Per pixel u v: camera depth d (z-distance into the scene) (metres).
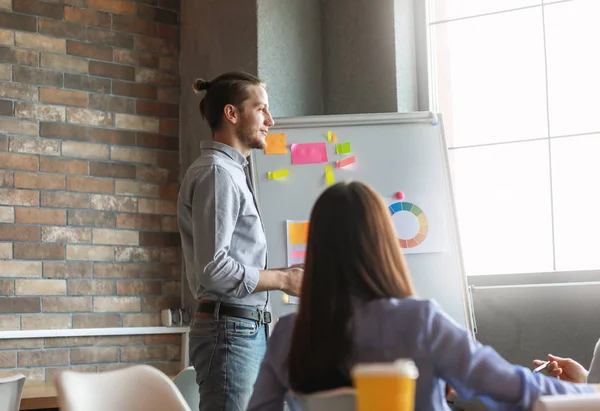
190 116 4.58
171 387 2.04
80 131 4.34
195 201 2.68
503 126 4.23
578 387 1.52
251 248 2.77
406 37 4.37
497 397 1.48
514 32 4.23
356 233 1.56
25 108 4.20
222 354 2.64
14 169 4.15
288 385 1.67
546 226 4.08
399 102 4.29
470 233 4.29
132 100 4.52
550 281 3.99
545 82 4.13
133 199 4.46
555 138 4.08
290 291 2.74
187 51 4.64
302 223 3.63
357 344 1.52
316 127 3.76
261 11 4.27
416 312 1.51
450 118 4.39
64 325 4.18
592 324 3.81
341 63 4.48
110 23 4.49
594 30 4.00
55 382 1.90
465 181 4.33
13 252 4.10
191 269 2.80
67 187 4.28
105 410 1.95
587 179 3.97
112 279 4.36
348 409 1.45
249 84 2.91
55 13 4.33
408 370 1.01
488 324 4.07
